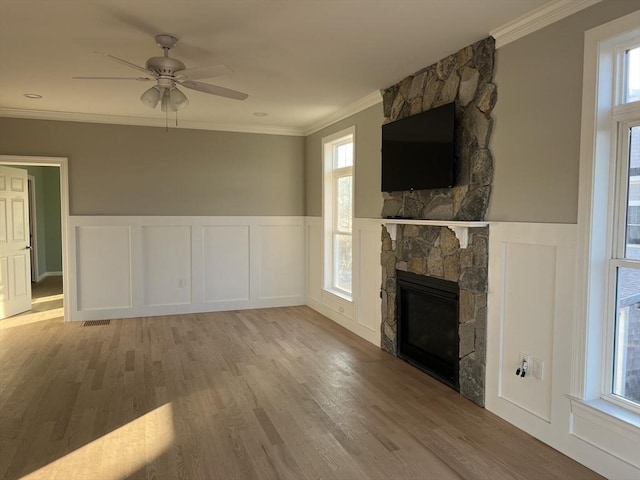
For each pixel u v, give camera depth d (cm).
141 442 277
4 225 589
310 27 299
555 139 267
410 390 357
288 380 377
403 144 402
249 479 239
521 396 294
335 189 594
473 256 330
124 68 383
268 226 659
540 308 279
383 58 359
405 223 388
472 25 296
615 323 249
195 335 511
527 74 286
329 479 240
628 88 238
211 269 633
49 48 336
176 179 610
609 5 235
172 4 266
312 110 539
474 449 269
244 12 277
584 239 249
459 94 343
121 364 415
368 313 488
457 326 353
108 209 582
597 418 242
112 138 579
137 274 597
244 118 588
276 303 668
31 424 299
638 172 237
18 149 542
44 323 564
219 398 341
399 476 242
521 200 292
